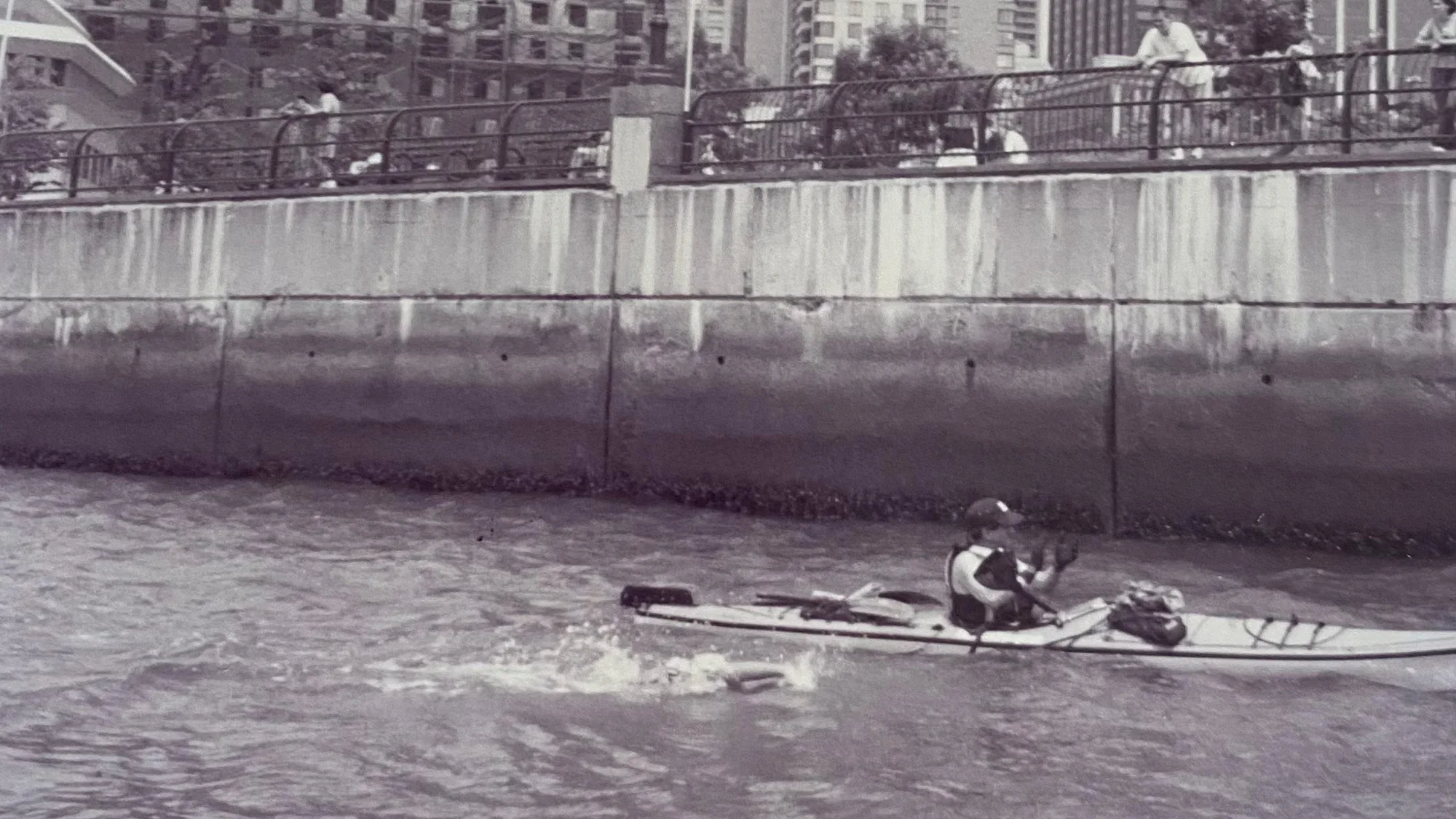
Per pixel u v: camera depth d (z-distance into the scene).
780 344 18.30
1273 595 13.28
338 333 21.03
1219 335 16.12
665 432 18.97
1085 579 14.08
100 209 22.80
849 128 18.75
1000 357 17.14
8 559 14.34
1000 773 7.75
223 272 21.88
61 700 8.98
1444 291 15.18
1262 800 7.33
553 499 19.38
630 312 19.20
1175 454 16.30
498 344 20.00
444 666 10.12
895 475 17.69
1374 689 9.65
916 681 9.80
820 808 7.11
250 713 8.77
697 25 96.75
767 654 10.62
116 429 22.59
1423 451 15.25
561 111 20.77
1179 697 9.42
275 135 21.86
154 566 14.20
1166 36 17.47
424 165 22.89
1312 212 15.73
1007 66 124.44
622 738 8.33
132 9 62.91
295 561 14.68
